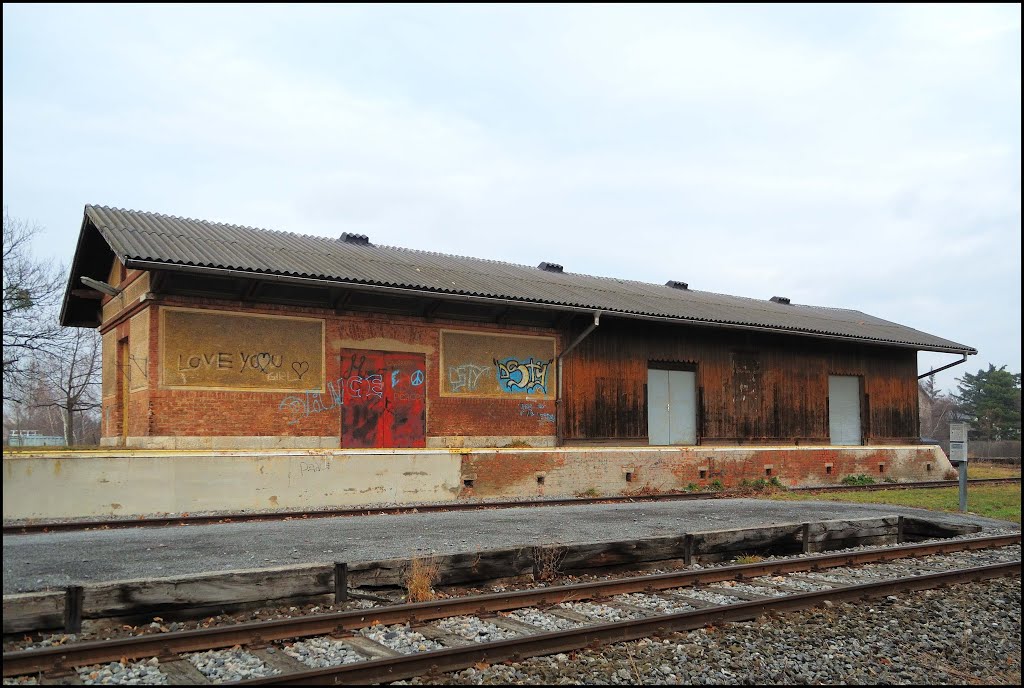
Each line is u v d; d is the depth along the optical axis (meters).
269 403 16.30
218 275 14.73
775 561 10.16
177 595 7.30
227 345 15.95
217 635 6.31
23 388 35.16
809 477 23.30
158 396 15.13
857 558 10.59
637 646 6.52
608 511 14.48
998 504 17.62
